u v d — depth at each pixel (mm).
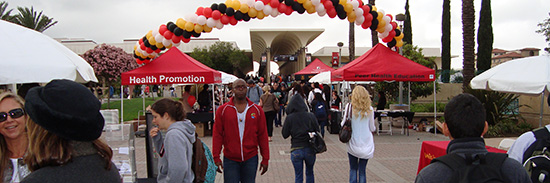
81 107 1549
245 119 4516
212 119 12344
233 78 20641
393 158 8461
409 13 29031
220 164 4523
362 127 5387
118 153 4359
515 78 6539
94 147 1685
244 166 4578
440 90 19922
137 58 10508
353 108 5410
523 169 1836
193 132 3266
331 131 12789
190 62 10664
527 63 6691
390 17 11023
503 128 11664
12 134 2572
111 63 19125
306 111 5371
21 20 29812
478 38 21891
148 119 4777
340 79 11320
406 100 18469
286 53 62906
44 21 31641
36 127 1593
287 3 9305
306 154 5246
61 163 1543
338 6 9789
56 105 1503
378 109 13688
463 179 1723
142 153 9508
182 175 3033
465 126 1925
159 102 3225
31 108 1509
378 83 19344
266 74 45594
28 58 4156
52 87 1547
